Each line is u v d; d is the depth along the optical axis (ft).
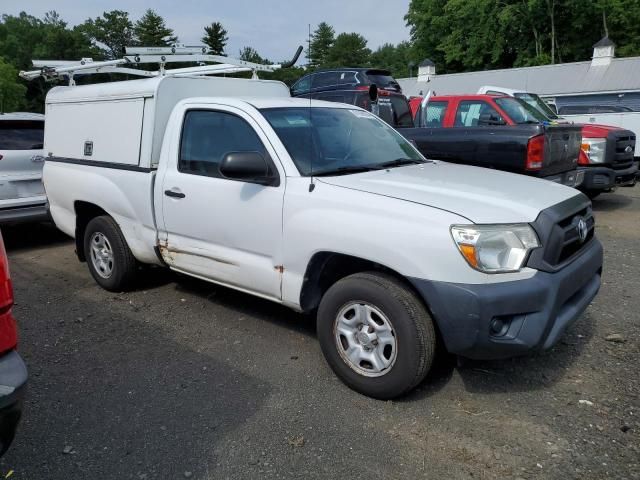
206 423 10.83
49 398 11.84
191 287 18.79
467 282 10.08
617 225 27.71
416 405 11.30
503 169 22.56
